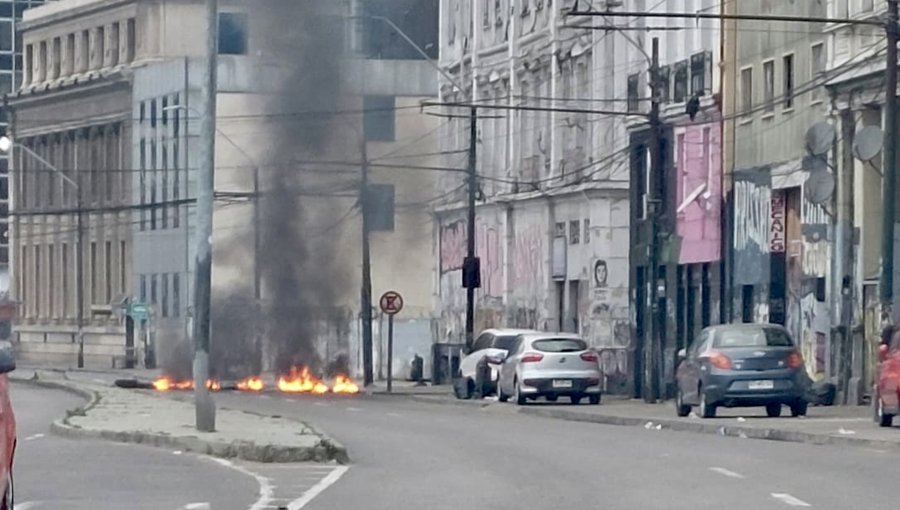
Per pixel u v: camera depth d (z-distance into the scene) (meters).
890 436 57.78
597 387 93.12
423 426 70.62
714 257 101.88
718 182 101.44
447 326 148.38
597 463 49.31
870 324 85.06
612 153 116.75
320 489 41.75
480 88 141.75
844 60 86.50
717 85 101.62
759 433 63.16
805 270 91.50
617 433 65.50
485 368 100.69
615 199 116.56
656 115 94.31
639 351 111.06
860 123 85.56
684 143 105.75
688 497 39.03
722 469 46.66
